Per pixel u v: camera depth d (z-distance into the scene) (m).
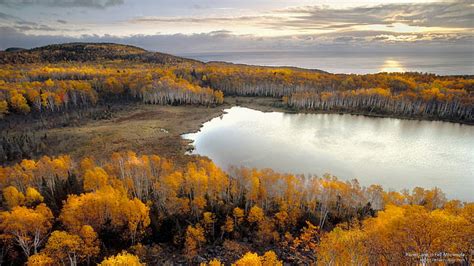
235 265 49.00
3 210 61.97
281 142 125.81
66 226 56.16
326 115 174.75
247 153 113.44
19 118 150.00
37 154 107.62
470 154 114.19
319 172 98.25
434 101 173.75
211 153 112.81
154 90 188.88
